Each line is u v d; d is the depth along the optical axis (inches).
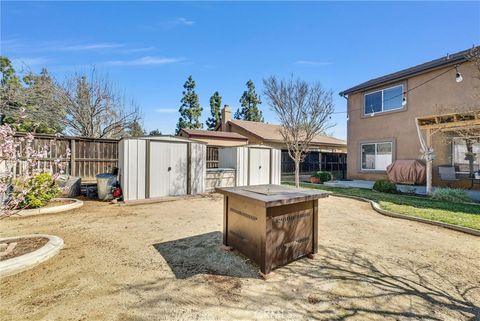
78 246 145.5
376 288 102.1
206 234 170.4
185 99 1318.9
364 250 144.2
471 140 358.0
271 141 627.2
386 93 490.6
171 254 135.1
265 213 108.8
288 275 112.6
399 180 433.7
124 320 80.2
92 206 257.8
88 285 101.7
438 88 409.7
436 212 226.5
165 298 93.1
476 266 123.3
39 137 319.9
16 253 123.6
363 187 423.2
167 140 307.4
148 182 292.4
